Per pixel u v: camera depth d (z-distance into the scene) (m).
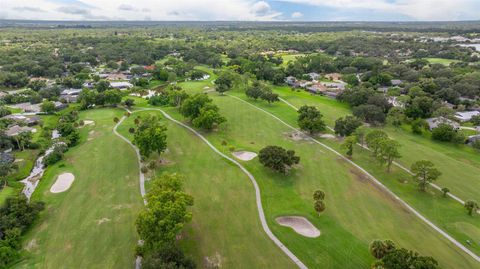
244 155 84.62
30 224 55.09
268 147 75.06
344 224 56.19
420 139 96.62
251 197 64.12
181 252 42.91
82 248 49.59
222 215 58.00
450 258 48.72
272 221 56.53
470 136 95.50
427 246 51.22
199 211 59.03
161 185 54.25
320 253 48.81
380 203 63.09
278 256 48.03
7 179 72.19
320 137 97.56
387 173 75.19
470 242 52.28
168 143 91.19
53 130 106.75
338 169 76.81
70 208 60.25
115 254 48.12
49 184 69.62
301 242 51.22
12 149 89.25
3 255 45.97
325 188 68.19
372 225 56.12
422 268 38.00
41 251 49.00
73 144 91.19
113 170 75.19
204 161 79.94
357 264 46.69
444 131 94.12
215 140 93.88
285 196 64.75
